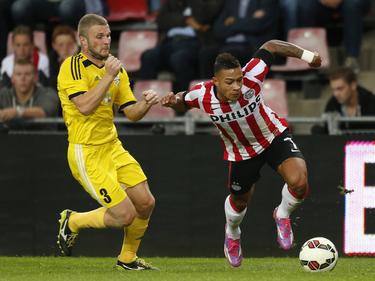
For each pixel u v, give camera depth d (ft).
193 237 122.72
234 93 85.20
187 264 108.37
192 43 155.02
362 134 120.57
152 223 123.03
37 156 123.75
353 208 120.67
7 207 123.95
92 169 89.97
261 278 80.28
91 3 163.73
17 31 145.07
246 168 91.81
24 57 144.97
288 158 89.25
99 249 123.85
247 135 90.07
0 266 103.19
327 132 124.88
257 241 122.31
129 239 93.86
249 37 153.38
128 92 91.91
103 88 85.35
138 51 165.17
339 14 158.10
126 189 92.27
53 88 145.79
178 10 158.30
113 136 91.25
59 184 123.65
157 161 122.93
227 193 122.31
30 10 162.40
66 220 94.73
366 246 120.37
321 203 121.19
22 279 81.25
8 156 123.95
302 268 92.27
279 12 157.89
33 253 123.85
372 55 162.91
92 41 88.22
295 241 121.80
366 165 120.57
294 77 158.92
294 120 124.98
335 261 87.61
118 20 171.73
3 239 123.95
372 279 80.38
